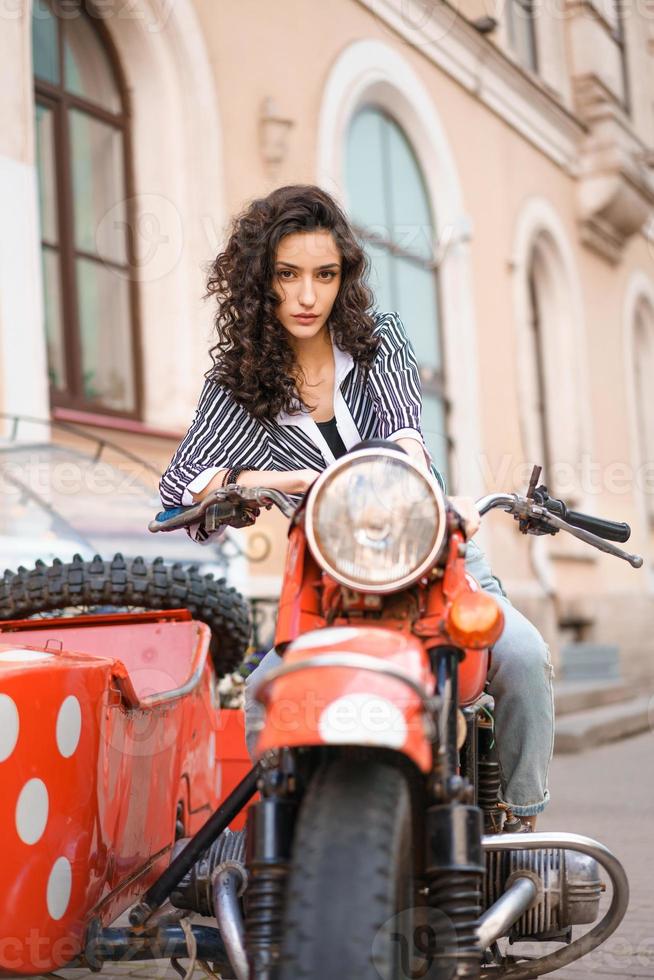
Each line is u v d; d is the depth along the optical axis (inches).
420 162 417.1
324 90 349.7
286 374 92.3
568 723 343.0
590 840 80.7
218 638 135.6
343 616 78.0
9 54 234.5
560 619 472.7
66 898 84.7
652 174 561.0
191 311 290.2
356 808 67.3
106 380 281.6
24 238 234.2
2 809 79.6
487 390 439.2
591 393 531.2
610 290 564.4
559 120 507.5
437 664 75.9
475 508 81.4
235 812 87.7
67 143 273.0
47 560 182.1
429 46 412.2
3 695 80.2
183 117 294.0
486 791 92.2
